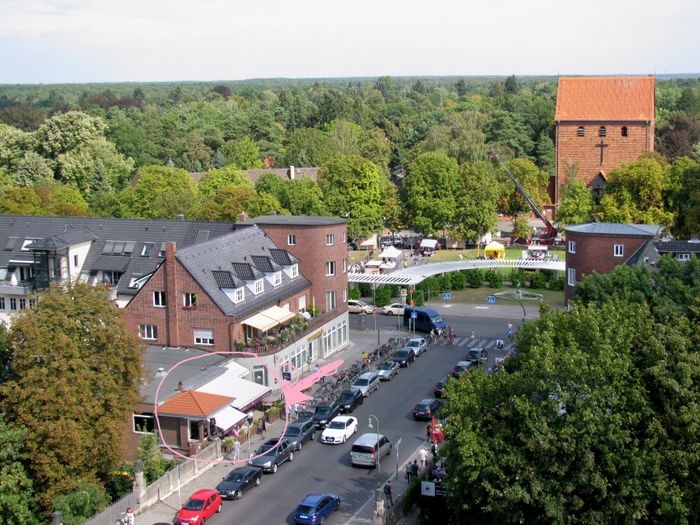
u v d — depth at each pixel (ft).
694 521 148.25
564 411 154.10
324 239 299.99
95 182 532.32
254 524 170.60
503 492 146.10
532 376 156.87
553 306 371.35
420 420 231.50
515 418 156.46
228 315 243.60
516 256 481.46
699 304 189.37
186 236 305.53
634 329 164.04
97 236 311.68
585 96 558.97
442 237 540.52
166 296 248.52
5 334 189.67
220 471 198.80
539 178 578.66
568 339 162.30
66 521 162.81
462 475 153.07
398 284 369.71
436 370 280.31
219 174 494.59
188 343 248.73
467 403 158.81
